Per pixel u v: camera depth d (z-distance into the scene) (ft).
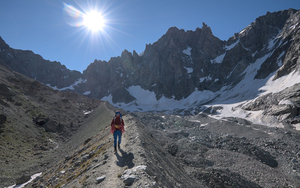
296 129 134.92
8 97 140.26
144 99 536.01
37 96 191.31
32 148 94.43
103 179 18.69
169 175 27.09
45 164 74.18
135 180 16.01
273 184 53.11
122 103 547.90
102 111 165.89
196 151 80.84
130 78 634.84
